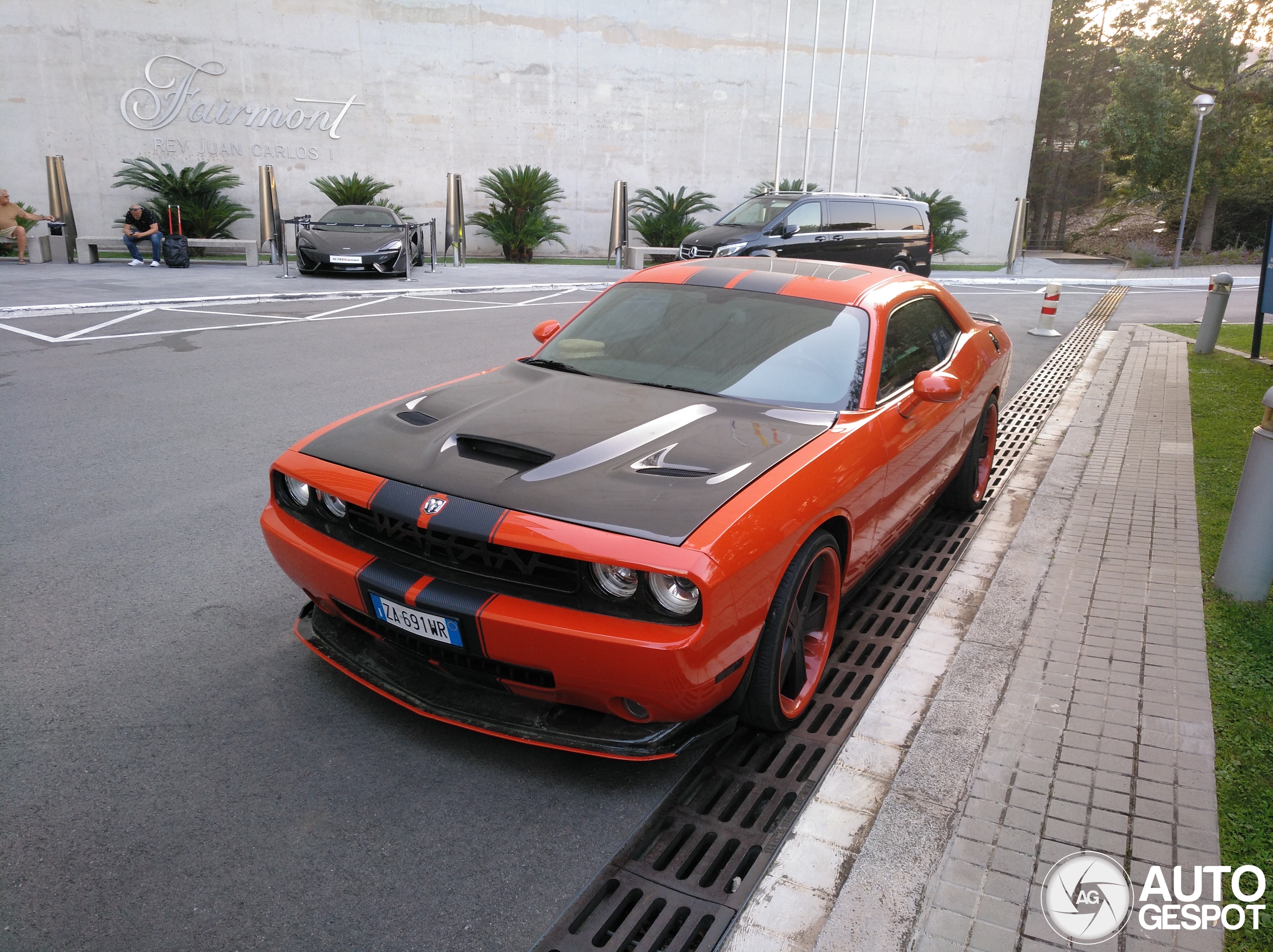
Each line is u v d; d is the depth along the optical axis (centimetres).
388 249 1548
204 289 1335
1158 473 575
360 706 295
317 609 320
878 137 2398
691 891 224
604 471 261
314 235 1563
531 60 2162
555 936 207
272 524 293
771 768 276
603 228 2311
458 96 2141
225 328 1024
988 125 2438
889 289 396
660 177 2305
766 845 241
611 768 270
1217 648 347
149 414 644
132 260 1691
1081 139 3819
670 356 355
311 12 2005
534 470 261
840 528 305
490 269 1897
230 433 603
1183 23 2916
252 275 1577
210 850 228
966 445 452
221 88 1988
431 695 272
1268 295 962
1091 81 3825
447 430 292
